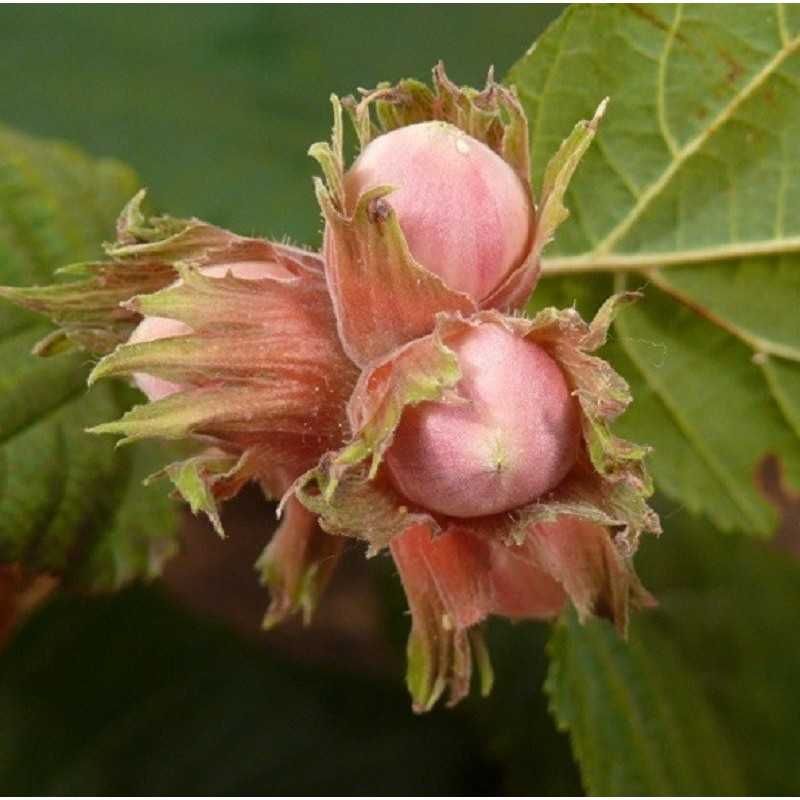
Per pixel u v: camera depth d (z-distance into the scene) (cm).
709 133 24
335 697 36
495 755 33
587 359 19
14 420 25
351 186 20
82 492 25
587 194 25
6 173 26
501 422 19
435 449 19
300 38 29
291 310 20
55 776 33
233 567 37
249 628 37
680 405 26
